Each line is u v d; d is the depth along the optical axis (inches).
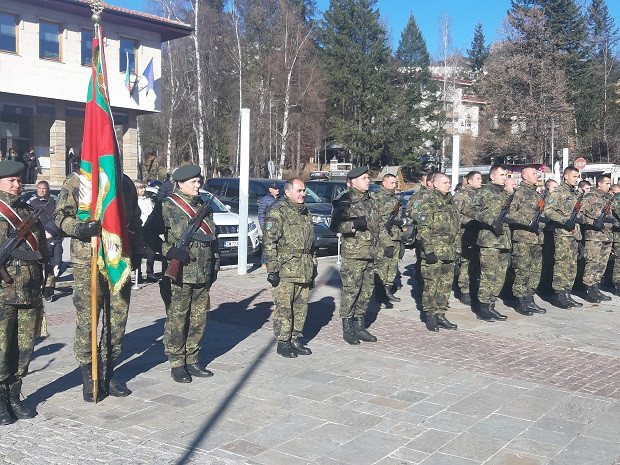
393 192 427.8
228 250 591.5
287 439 209.0
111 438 207.6
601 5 2679.6
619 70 2396.7
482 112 2391.7
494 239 386.6
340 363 296.8
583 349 330.6
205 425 219.9
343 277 330.6
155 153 2212.1
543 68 1987.0
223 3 2213.3
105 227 235.3
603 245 453.7
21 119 1250.0
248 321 380.2
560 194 424.8
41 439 206.2
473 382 272.2
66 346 317.4
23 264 218.8
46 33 1199.6
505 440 211.2
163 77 1915.6
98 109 237.9
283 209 300.8
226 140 2094.0
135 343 327.3
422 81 2436.0
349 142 2153.1
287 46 1973.4
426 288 363.3
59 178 1253.1
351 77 2134.6
